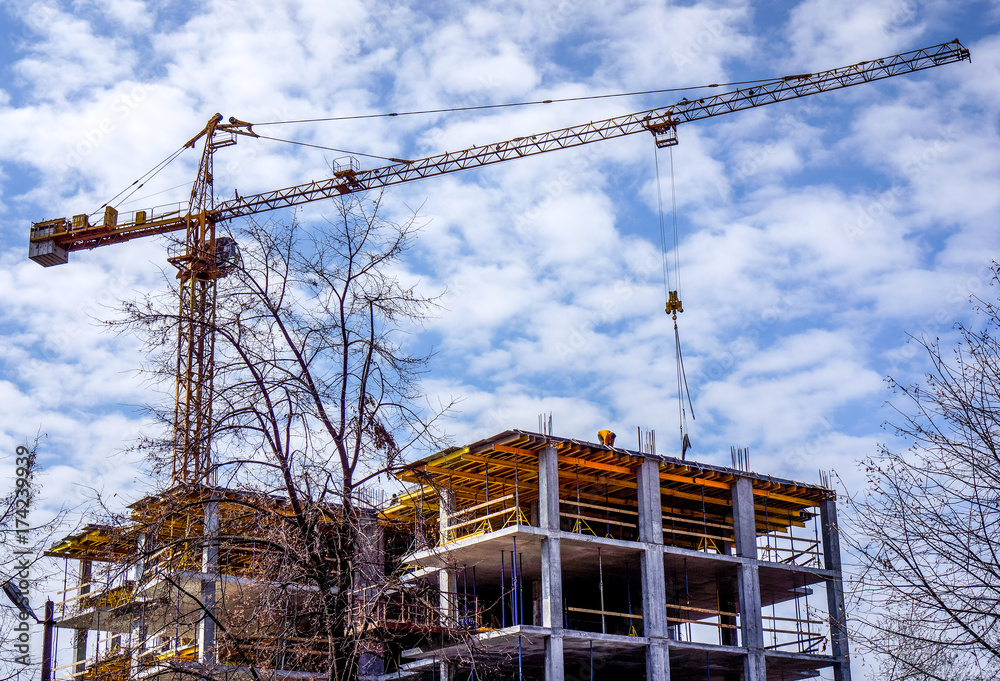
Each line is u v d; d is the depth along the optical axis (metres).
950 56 72.62
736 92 74.06
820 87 73.75
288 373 22.42
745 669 41.75
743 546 43.16
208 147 77.00
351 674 20.97
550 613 37.94
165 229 75.19
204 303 23.70
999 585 21.06
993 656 21.11
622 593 48.72
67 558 35.75
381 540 25.55
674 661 42.88
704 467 42.72
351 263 23.62
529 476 42.62
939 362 23.16
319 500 21.47
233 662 24.53
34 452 25.44
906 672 21.31
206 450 21.83
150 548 21.88
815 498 45.91
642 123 74.88
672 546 42.34
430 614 23.98
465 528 44.22
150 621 27.81
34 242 74.69
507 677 41.62
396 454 22.59
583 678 45.81
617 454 40.78
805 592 47.59
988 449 22.08
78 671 43.31
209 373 22.70
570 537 39.31
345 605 21.20
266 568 21.67
